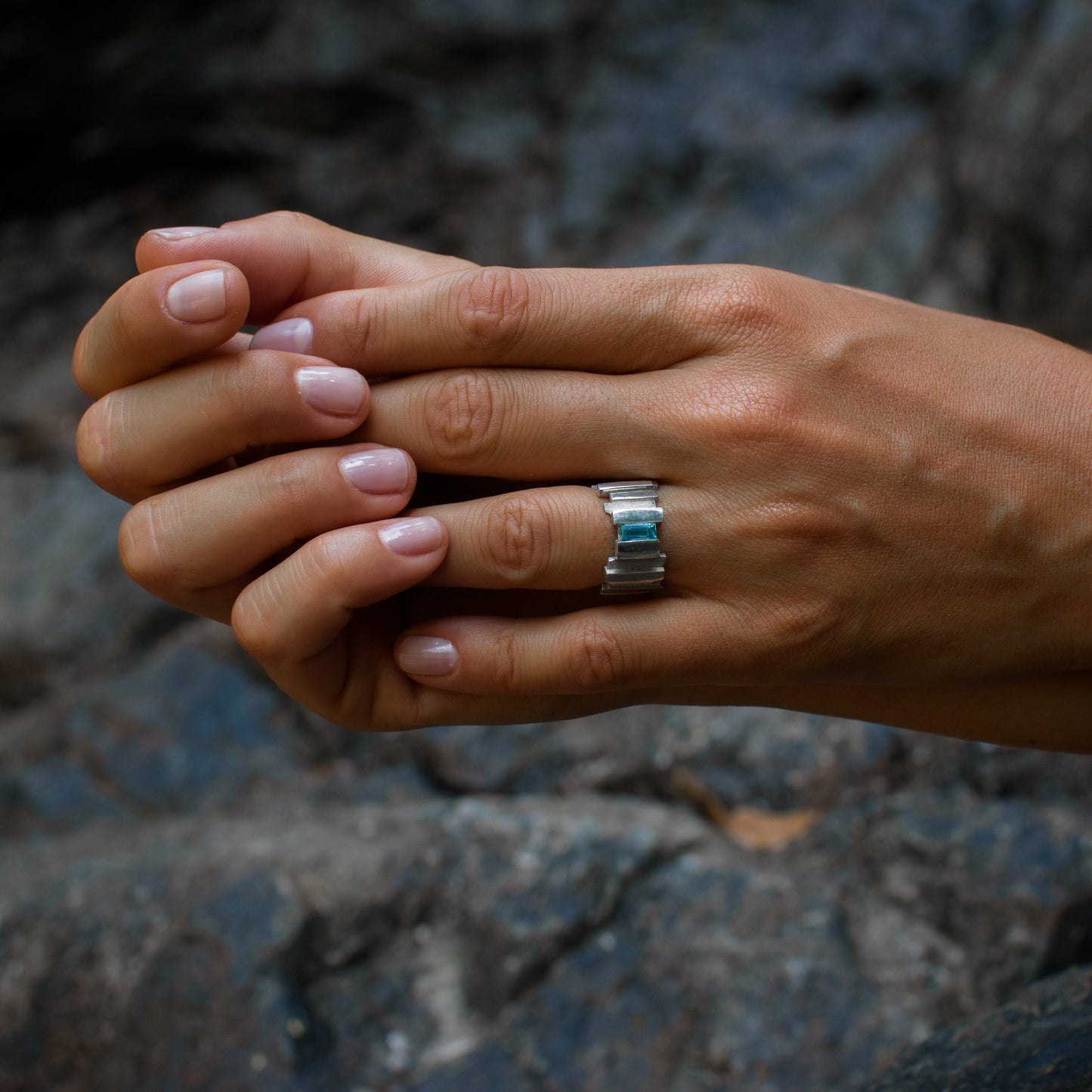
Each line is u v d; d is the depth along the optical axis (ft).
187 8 3.14
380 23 3.18
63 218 3.31
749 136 3.17
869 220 3.04
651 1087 1.68
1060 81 2.82
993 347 1.33
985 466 1.30
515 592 1.39
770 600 1.31
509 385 1.32
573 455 1.32
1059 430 1.31
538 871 1.84
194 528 1.33
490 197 3.23
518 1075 1.69
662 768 2.06
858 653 1.32
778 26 3.21
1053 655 1.33
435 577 1.33
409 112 3.23
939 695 1.43
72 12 3.07
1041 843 1.80
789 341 1.30
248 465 1.35
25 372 3.16
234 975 1.77
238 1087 1.70
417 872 1.87
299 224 1.43
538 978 1.77
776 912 1.79
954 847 1.82
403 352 1.34
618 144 3.20
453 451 1.33
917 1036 1.67
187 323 1.29
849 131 3.15
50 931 1.87
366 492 1.31
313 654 1.34
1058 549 1.30
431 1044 1.74
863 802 1.94
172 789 2.30
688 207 3.17
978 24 3.12
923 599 1.31
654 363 1.32
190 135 3.23
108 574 2.82
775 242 3.07
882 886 1.83
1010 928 1.75
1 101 3.08
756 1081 1.66
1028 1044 1.33
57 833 2.25
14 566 2.84
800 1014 1.69
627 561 1.31
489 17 3.17
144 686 2.49
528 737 2.17
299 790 2.26
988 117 2.97
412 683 1.40
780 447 1.29
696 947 1.77
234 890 1.85
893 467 1.29
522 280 1.32
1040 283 2.79
